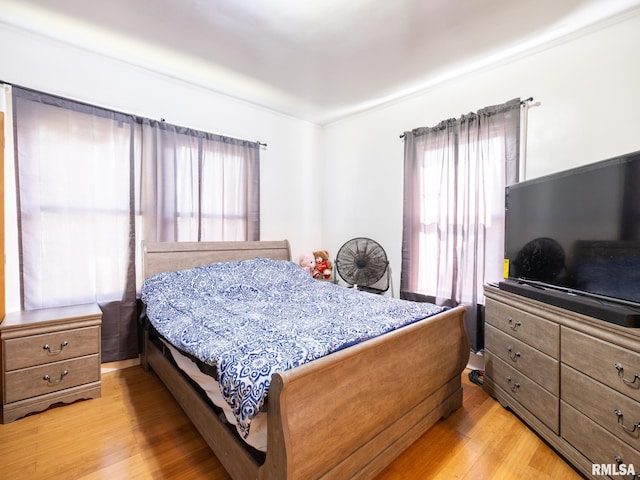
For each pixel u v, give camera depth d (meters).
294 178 3.70
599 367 1.34
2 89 2.00
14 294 2.08
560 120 2.16
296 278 2.88
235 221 3.10
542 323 1.66
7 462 1.48
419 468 1.46
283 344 1.32
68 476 1.39
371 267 3.28
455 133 2.64
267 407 1.05
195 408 1.57
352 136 3.65
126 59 2.44
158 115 2.67
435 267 2.79
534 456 1.54
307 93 3.06
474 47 2.26
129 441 1.63
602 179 1.52
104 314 2.39
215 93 3.01
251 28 2.05
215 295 2.37
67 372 1.96
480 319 2.51
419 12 1.89
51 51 2.18
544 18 1.95
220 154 2.98
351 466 1.24
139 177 2.54
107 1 1.81
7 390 1.78
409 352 1.55
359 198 3.60
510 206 2.15
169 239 2.67
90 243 2.31
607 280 1.48
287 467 0.98
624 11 1.89
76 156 2.25
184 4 1.83
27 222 2.09
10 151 2.04
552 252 1.80
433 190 2.80
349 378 1.23
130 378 2.33
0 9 1.89
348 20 1.97
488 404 2.01
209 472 1.43
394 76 2.69
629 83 1.91
